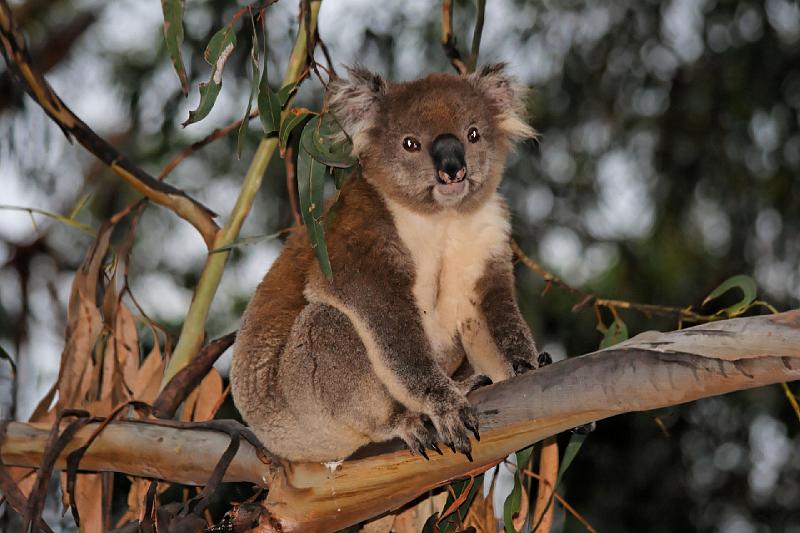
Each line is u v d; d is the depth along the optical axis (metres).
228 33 8.47
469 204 9.77
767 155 16.91
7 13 10.02
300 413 9.07
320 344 9.12
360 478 8.41
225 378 15.72
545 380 7.66
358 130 9.97
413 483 8.39
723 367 7.05
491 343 9.61
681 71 17.00
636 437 16.19
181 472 8.88
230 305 17.03
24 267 16.39
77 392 10.36
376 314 9.05
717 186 17.00
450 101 10.09
